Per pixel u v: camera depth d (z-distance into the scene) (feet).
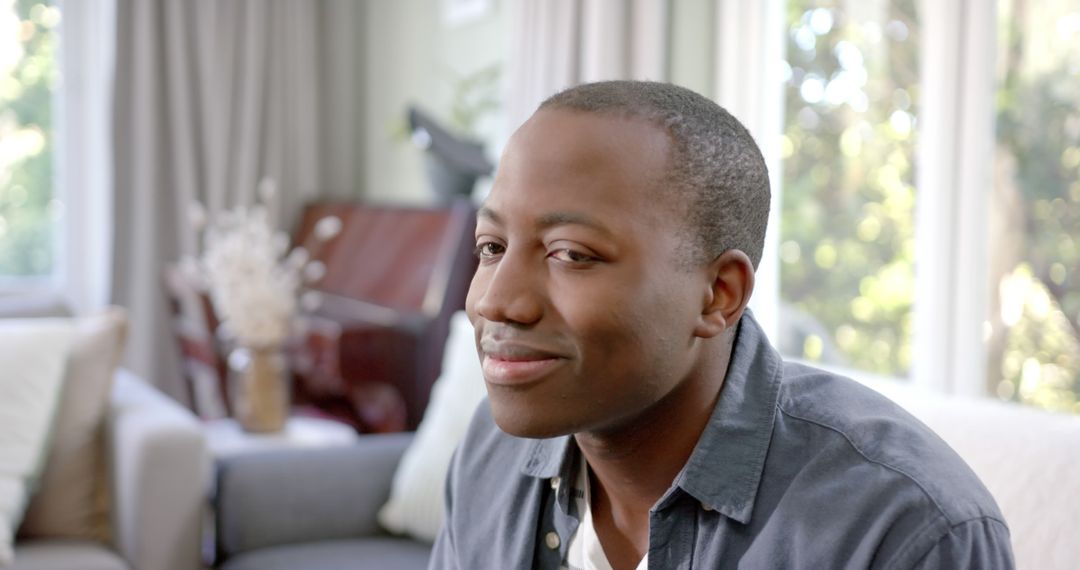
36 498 7.34
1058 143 6.77
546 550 2.90
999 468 3.66
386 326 9.75
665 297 2.23
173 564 7.00
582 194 2.19
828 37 8.59
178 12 13.39
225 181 13.80
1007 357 7.16
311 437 9.26
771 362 2.64
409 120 11.00
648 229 2.20
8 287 13.50
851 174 8.39
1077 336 6.67
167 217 13.60
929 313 7.55
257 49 13.96
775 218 9.13
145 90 13.21
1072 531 3.39
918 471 2.31
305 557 6.64
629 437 2.51
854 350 8.41
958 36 7.34
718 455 2.48
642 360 2.23
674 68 9.42
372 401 10.12
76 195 13.71
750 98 9.18
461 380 7.15
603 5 9.41
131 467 7.00
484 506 3.13
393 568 6.43
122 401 7.86
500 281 2.23
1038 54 6.89
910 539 2.22
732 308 2.38
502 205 2.27
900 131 7.92
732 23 9.26
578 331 2.19
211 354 10.57
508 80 10.84
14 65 13.38
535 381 2.23
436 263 10.04
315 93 14.60
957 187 7.40
